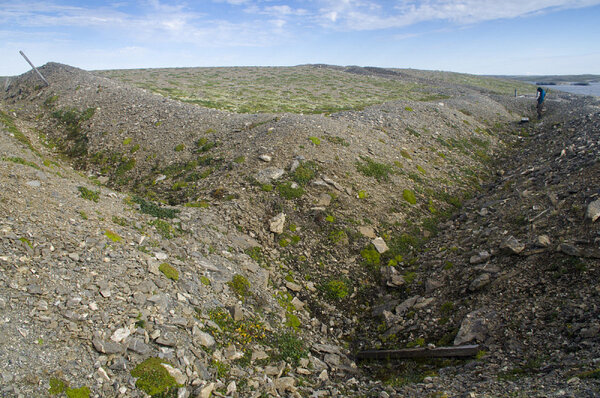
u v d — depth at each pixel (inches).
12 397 228.4
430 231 649.6
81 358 271.1
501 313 396.2
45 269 327.9
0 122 987.3
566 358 312.8
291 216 608.4
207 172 753.0
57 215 409.4
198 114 1054.4
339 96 2297.0
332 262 550.3
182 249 456.4
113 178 837.8
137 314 323.3
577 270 406.0
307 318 456.4
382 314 470.0
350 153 802.2
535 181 710.5
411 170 829.2
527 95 2412.6
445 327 416.8
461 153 1017.5
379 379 370.3
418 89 2760.8
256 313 411.8
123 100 1184.2
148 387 270.7
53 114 1159.6
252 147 801.6
